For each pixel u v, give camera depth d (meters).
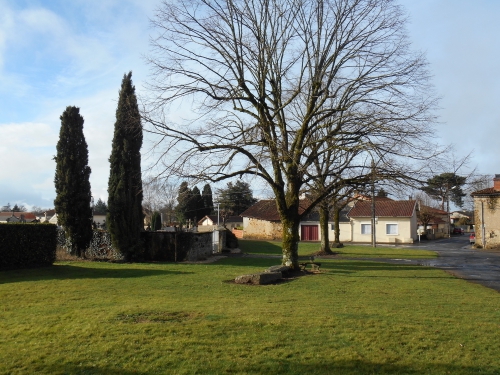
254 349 6.82
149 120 14.65
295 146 17.75
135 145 23.55
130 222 23.28
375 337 7.53
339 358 6.48
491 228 38.88
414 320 8.88
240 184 45.12
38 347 6.87
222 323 8.27
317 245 42.56
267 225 56.88
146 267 19.91
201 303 10.61
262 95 16.84
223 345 6.98
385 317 9.09
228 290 13.08
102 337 7.35
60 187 23.28
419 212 63.19
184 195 15.84
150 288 13.30
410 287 14.20
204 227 56.84
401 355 6.66
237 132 15.45
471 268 21.78
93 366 6.08
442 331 8.00
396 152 15.28
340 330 7.94
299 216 18.72
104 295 11.83
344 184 17.56
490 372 6.03
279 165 17.88
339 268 20.78
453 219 99.81
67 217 23.16
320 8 17.31
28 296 11.54
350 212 55.16
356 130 16.45
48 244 19.47
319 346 7.02
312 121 20.33
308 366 6.17
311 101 17.72
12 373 5.84
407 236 51.97
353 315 9.23
